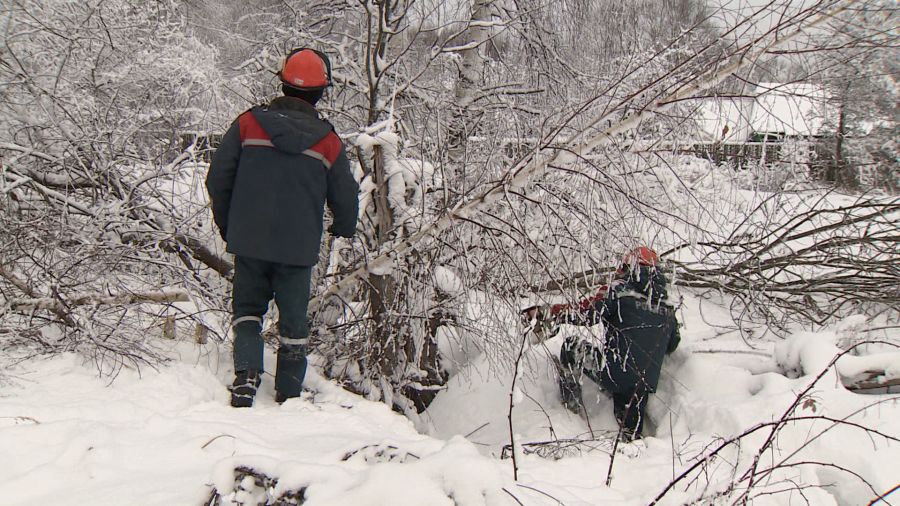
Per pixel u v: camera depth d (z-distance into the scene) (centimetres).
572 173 406
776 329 562
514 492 205
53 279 362
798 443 348
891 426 353
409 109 587
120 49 450
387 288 435
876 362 410
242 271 349
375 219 440
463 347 528
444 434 481
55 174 424
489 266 429
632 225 426
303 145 338
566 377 483
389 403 446
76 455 220
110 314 374
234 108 513
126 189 420
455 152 512
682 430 418
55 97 402
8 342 334
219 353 397
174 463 225
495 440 461
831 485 336
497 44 723
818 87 414
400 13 543
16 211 393
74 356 336
